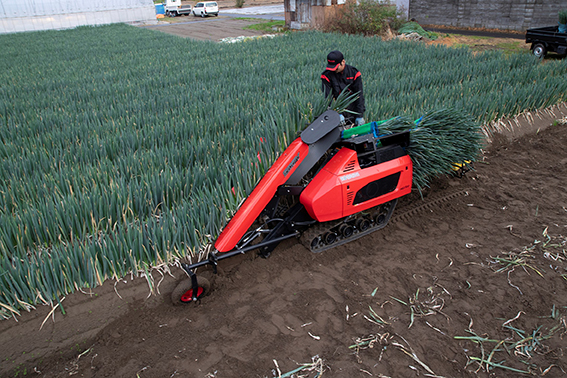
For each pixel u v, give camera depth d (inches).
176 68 435.5
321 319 122.0
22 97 346.3
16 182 171.9
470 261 145.6
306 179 171.2
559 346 107.7
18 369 108.7
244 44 585.3
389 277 139.4
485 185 203.6
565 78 302.5
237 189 159.8
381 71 337.1
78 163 198.4
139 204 158.7
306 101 201.0
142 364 109.0
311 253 151.4
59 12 1169.4
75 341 117.0
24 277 123.3
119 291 130.4
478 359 104.6
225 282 139.8
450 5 782.5
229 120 229.9
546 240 154.1
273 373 103.8
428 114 175.9
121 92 336.5
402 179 157.5
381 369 103.3
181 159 192.7
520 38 619.8
